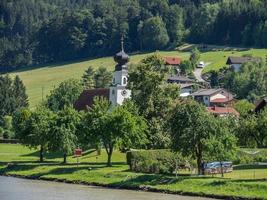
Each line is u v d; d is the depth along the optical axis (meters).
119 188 119.31
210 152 119.56
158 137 162.25
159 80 177.12
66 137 155.12
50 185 124.38
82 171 136.75
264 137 149.50
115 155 169.50
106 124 148.88
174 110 127.38
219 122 123.00
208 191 106.69
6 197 104.62
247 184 105.75
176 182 114.56
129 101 165.88
